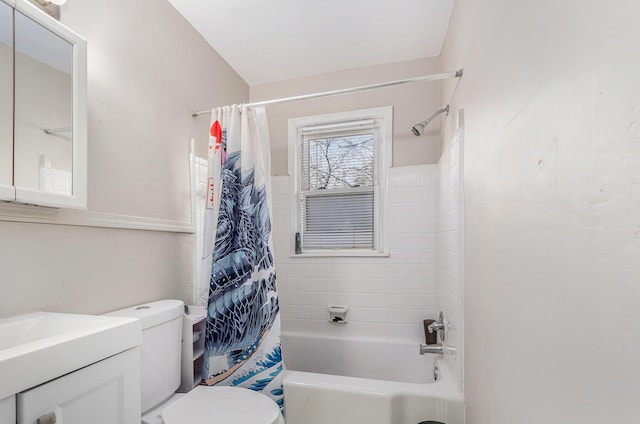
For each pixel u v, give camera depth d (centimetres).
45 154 94
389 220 227
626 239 38
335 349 223
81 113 104
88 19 118
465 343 130
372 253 229
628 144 38
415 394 134
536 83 65
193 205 175
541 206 62
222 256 149
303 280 240
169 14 165
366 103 236
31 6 92
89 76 117
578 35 49
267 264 155
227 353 144
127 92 135
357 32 196
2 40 86
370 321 227
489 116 99
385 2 169
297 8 173
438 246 208
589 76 46
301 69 239
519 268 73
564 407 53
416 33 197
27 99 91
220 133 167
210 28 189
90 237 115
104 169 122
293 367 229
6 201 86
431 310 217
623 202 39
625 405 38
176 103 168
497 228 90
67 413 66
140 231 139
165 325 125
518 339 74
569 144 52
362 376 216
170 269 156
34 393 60
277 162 253
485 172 103
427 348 172
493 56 96
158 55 155
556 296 56
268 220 161
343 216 242
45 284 99
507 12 83
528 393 68
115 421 77
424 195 221
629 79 38
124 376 80
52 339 66
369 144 239
